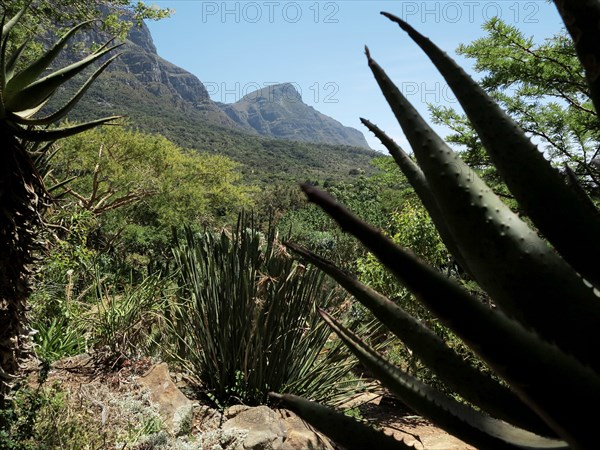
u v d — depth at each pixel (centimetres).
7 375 322
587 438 78
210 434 411
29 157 323
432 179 96
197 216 2322
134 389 453
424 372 616
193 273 545
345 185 4631
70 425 365
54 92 329
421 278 82
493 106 99
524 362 79
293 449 418
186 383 514
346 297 567
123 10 1326
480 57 855
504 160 98
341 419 106
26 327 348
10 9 1095
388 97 100
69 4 1236
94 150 1922
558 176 96
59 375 466
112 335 529
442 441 499
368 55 101
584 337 87
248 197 2852
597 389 77
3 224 311
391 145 118
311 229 2017
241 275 509
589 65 87
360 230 83
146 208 1994
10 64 325
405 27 101
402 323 106
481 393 102
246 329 496
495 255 92
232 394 495
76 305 614
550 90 843
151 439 381
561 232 96
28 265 337
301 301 507
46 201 340
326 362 535
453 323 82
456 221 95
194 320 523
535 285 90
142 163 2184
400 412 595
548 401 79
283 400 110
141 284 629
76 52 1345
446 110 855
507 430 105
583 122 793
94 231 1273
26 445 321
